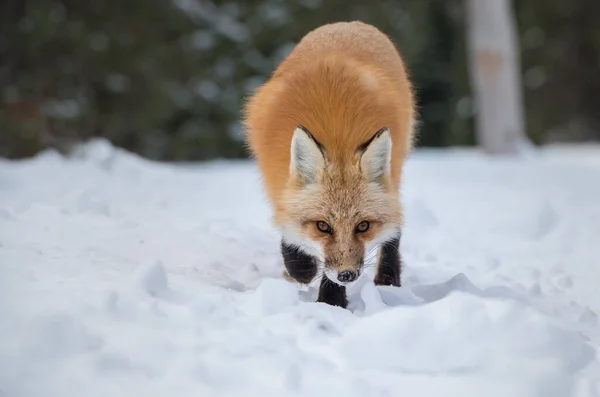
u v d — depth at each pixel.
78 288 7.45
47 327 6.22
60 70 38.25
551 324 7.11
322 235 8.50
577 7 57.47
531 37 58.66
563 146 54.84
